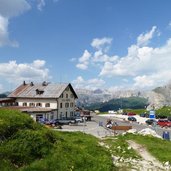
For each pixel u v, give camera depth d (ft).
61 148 69.92
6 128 66.69
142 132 162.91
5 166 56.03
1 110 77.46
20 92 345.72
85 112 421.59
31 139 66.49
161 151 108.17
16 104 341.82
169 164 90.17
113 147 109.91
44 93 330.95
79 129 238.27
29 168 57.57
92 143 106.11
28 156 61.82
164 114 448.65
